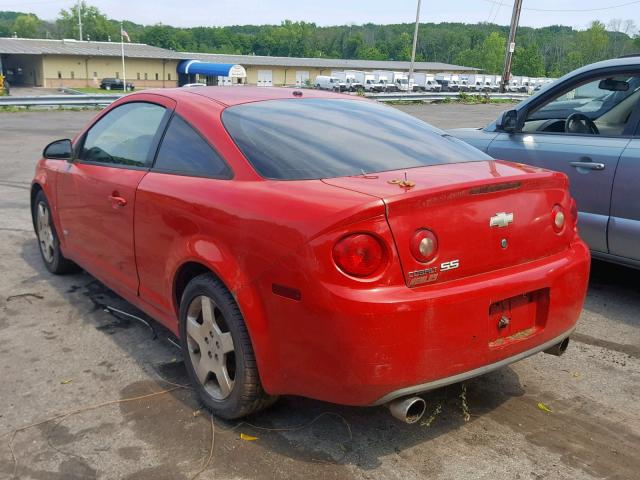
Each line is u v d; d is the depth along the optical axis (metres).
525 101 5.09
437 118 22.02
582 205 4.51
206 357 2.97
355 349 2.31
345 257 2.30
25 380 3.33
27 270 5.15
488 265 2.61
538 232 2.81
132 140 3.75
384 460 2.67
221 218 2.75
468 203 2.55
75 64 70.62
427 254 2.41
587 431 2.91
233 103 3.37
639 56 4.52
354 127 3.33
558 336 2.89
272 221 2.51
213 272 2.82
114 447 2.75
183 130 3.34
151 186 3.29
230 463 2.64
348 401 2.43
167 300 3.28
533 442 2.81
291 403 3.13
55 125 18.09
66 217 4.45
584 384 3.37
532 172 2.95
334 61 94.25
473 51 137.00
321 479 2.54
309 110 3.46
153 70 75.38
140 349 3.72
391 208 2.34
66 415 3.00
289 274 2.43
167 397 3.17
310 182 2.69
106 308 4.32
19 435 2.83
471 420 2.99
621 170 4.25
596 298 4.68
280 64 82.19
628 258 4.36
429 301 2.37
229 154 2.98
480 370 2.57
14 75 73.50
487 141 5.21
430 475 2.57
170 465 2.63
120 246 3.67
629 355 3.73
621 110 4.47
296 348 2.48
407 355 2.35
